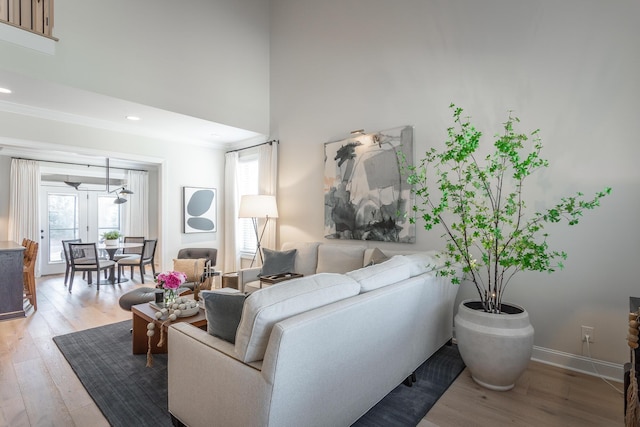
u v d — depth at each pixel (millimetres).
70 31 3361
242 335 1476
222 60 4664
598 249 2521
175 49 4172
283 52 5043
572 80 2619
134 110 4062
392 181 3691
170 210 5383
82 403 2127
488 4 3049
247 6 4988
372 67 3945
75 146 4344
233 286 4328
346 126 4219
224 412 1528
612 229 2467
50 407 2078
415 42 3553
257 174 5652
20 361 2711
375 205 3836
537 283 2801
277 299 1511
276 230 5137
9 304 3771
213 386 1583
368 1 4000
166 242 5328
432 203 3408
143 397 2189
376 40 3912
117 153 4766
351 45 4172
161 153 5266
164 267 5289
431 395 2234
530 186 2807
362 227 3959
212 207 5898
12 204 6125
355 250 3805
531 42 2811
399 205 3627
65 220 6930
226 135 5293
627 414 1335
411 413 2031
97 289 5281
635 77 2375
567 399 2203
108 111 4109
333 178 4266
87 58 3463
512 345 2174
